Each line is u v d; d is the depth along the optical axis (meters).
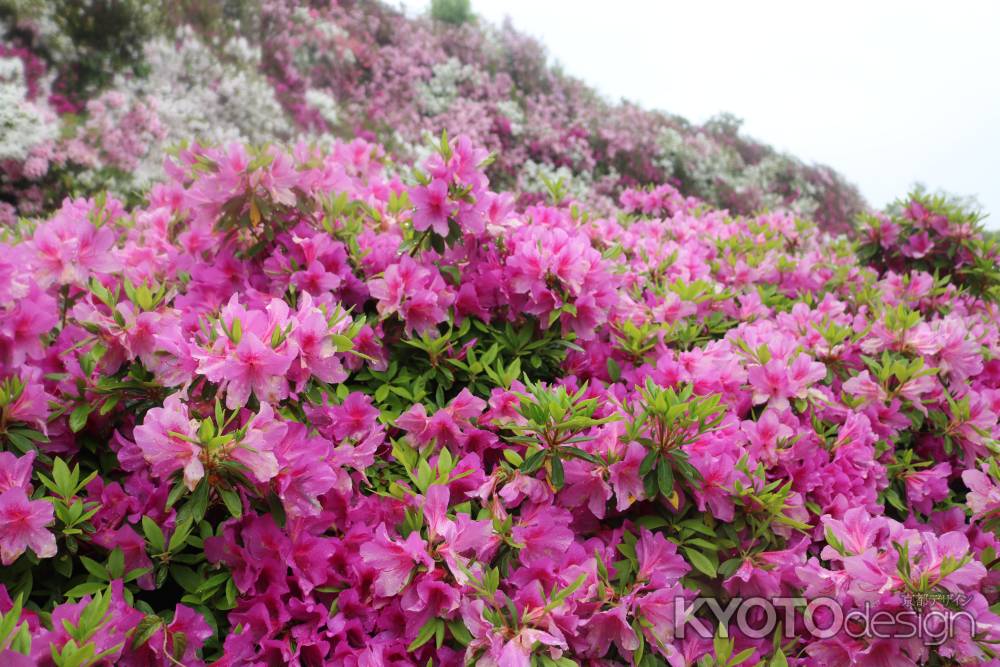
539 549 0.72
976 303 1.53
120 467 0.76
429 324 0.90
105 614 0.57
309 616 0.69
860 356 1.06
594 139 3.88
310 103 3.26
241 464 0.60
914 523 0.98
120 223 1.26
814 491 0.86
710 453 0.76
